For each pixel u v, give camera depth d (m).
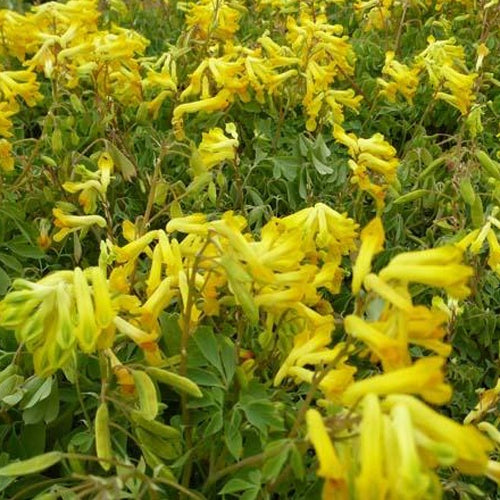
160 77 0.37
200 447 0.22
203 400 0.22
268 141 0.40
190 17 0.45
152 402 0.20
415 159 0.39
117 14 0.56
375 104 0.45
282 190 0.38
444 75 0.40
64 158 0.34
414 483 0.13
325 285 0.23
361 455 0.14
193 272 0.21
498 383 0.24
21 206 0.34
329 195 0.37
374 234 0.17
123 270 0.22
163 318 0.24
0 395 0.22
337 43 0.40
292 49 0.42
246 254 0.20
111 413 0.23
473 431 0.14
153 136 0.38
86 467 0.22
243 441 0.22
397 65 0.42
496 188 0.32
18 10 0.62
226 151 0.31
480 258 0.35
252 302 0.20
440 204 0.35
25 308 0.19
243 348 0.25
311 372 0.20
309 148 0.37
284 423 0.21
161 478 0.19
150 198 0.28
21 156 0.37
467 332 0.32
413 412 0.14
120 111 0.41
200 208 0.34
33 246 0.31
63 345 0.19
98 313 0.19
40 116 0.45
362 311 0.20
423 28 0.56
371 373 0.26
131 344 0.25
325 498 0.15
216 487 0.23
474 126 0.39
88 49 0.36
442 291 0.31
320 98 0.39
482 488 0.26
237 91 0.36
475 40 0.57
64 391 0.24
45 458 0.18
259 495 0.21
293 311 0.24
